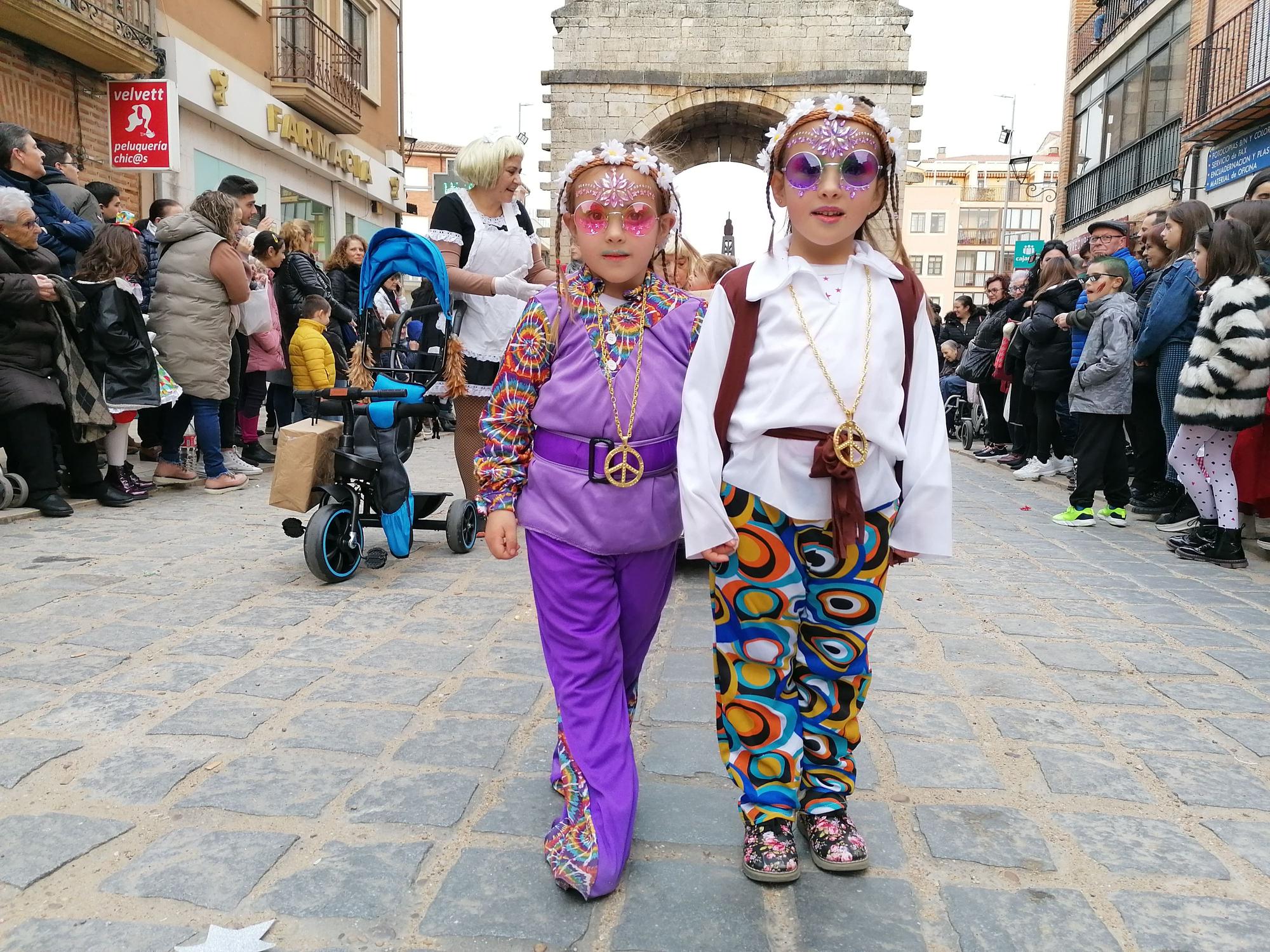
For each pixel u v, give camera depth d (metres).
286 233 8.36
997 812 2.26
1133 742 2.67
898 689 3.06
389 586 4.20
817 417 1.82
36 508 5.56
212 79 11.81
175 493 6.58
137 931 1.74
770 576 1.91
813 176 1.82
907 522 1.92
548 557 2.00
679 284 2.54
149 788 2.28
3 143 5.68
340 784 2.32
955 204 58.72
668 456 2.03
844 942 1.75
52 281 5.39
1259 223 4.96
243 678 3.01
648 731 2.69
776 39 17.42
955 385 12.64
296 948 1.70
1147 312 5.70
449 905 1.83
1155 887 1.95
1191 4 15.54
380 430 4.44
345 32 16.73
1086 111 20.88
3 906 1.80
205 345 6.41
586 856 1.85
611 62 17.69
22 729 2.59
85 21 9.31
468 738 2.60
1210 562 4.98
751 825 1.99
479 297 4.82
